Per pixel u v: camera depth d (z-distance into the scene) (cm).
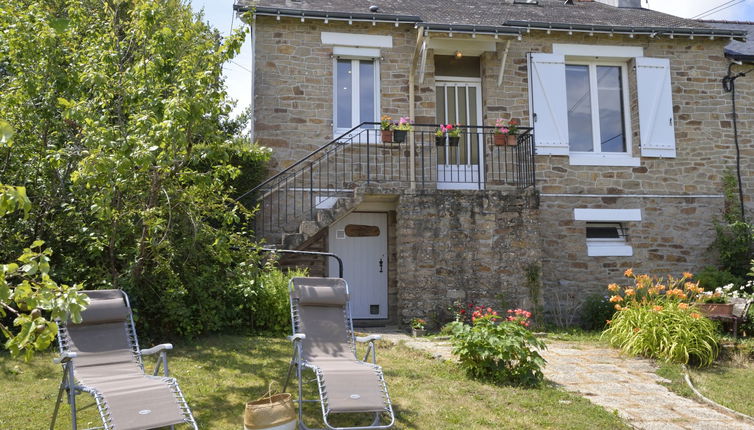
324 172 970
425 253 877
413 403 496
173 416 371
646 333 717
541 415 481
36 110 641
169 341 670
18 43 612
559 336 840
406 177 989
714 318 817
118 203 641
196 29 684
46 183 685
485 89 1035
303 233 845
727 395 589
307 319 518
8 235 671
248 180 918
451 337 613
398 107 1005
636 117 1066
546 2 1284
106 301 467
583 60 1086
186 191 652
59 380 529
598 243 1048
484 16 1088
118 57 645
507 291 888
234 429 427
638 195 1048
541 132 1036
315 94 982
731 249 1027
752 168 1086
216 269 722
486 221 895
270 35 977
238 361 608
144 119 529
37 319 280
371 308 985
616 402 531
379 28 1011
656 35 1060
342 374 433
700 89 1089
